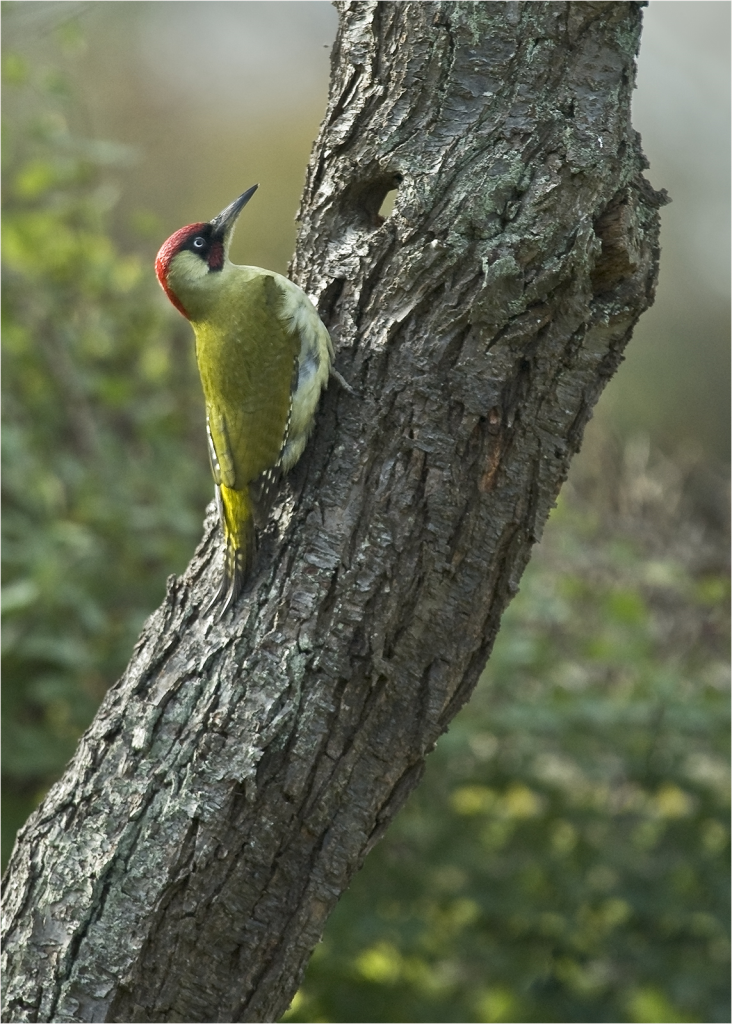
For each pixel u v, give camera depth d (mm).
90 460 15078
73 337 14852
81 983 7223
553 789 14219
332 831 7328
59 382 15109
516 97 7129
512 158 7035
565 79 7129
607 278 7203
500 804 15055
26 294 15070
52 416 15008
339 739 7211
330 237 7910
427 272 7160
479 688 14336
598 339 7184
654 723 13641
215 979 7320
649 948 14055
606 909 14430
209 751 7180
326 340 7590
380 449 7277
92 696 14055
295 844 7293
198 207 26297
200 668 7363
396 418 7246
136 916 7195
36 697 13648
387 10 7469
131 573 14570
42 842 7539
